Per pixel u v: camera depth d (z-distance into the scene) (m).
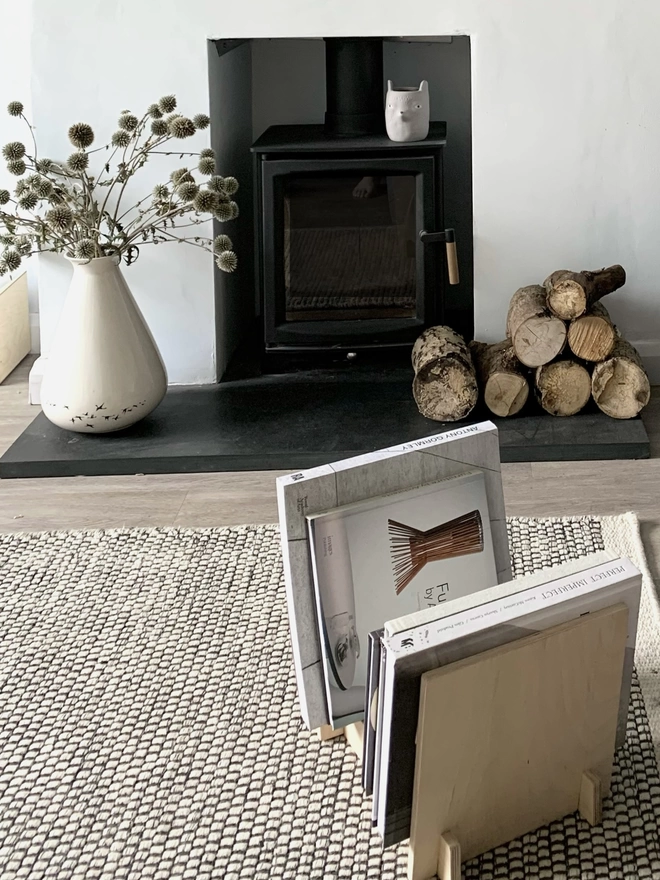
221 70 2.70
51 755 1.49
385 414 2.57
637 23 2.50
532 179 2.62
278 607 1.83
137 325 2.44
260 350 3.06
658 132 2.58
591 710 1.28
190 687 1.63
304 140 2.68
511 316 2.54
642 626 1.72
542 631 1.19
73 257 2.33
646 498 2.20
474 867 1.28
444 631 1.14
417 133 2.63
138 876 1.29
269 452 2.38
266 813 1.38
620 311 2.73
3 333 2.95
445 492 1.41
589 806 1.33
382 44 2.77
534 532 2.03
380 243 2.70
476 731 1.18
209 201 2.29
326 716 1.41
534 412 2.56
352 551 1.35
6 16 2.87
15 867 1.30
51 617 1.82
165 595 1.88
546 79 2.54
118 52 2.52
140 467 2.38
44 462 2.38
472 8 2.50
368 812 1.38
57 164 2.49
